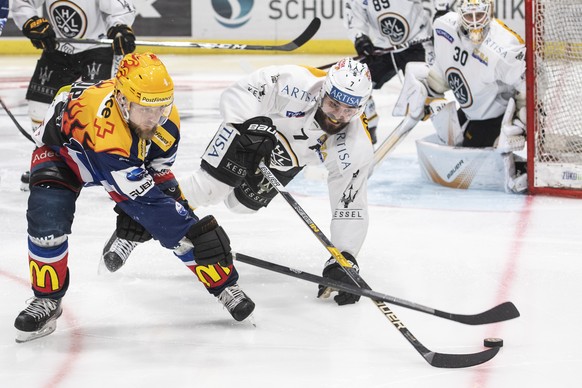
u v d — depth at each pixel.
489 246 6.70
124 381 4.27
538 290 5.66
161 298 5.52
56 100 4.77
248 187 5.96
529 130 8.32
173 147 4.79
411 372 4.36
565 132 8.38
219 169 5.49
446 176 8.76
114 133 4.35
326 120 5.25
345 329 4.98
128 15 8.33
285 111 5.45
